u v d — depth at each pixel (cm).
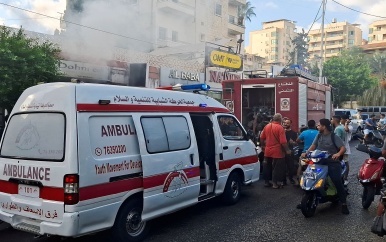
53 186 396
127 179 443
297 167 834
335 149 607
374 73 5069
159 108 508
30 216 416
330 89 1441
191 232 502
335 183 586
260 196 712
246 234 493
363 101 3759
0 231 514
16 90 763
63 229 386
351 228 520
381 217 437
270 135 774
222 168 617
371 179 600
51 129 413
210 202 666
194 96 596
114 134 435
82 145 398
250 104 1180
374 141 1074
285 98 1057
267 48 10106
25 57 773
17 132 447
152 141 482
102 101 427
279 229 515
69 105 403
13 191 437
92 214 402
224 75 2031
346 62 4081
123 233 443
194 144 554
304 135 783
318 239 475
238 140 675
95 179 405
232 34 3922
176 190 511
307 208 567
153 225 534
